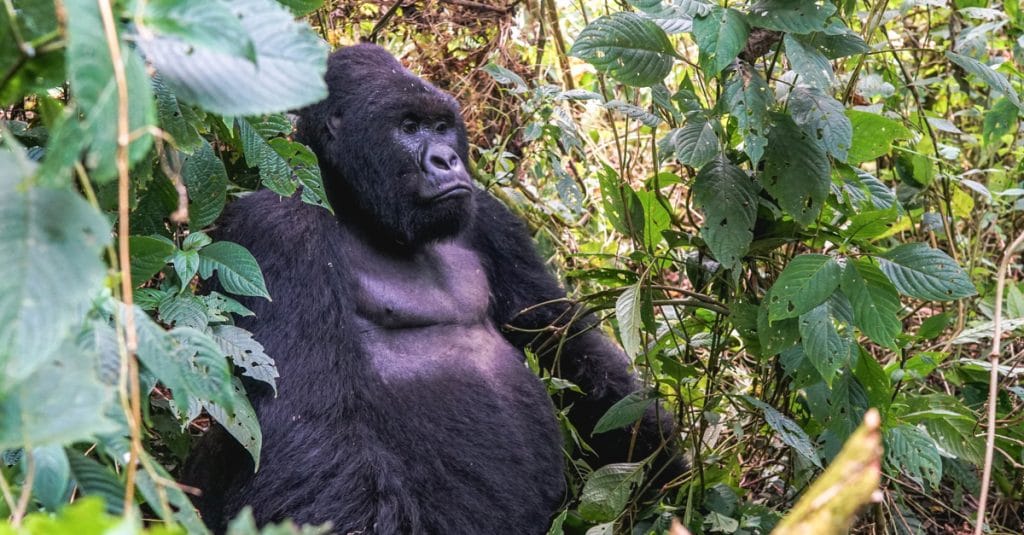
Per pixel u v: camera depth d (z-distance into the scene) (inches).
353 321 150.0
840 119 133.9
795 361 140.9
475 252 174.2
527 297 175.8
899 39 216.1
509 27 212.1
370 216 159.2
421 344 157.0
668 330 165.2
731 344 173.3
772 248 147.5
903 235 199.2
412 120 157.9
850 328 133.3
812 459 136.9
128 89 58.8
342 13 206.4
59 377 60.7
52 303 57.0
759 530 148.6
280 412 136.2
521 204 203.2
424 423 149.3
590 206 231.1
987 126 186.1
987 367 160.9
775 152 134.9
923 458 135.3
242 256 125.1
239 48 59.3
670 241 152.6
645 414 167.6
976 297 186.4
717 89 139.4
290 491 133.5
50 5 63.4
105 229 59.5
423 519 144.1
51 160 56.0
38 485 68.4
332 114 159.6
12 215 57.5
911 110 210.5
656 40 132.0
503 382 157.9
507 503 149.9
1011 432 161.0
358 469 134.9
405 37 213.3
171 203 127.5
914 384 167.9
